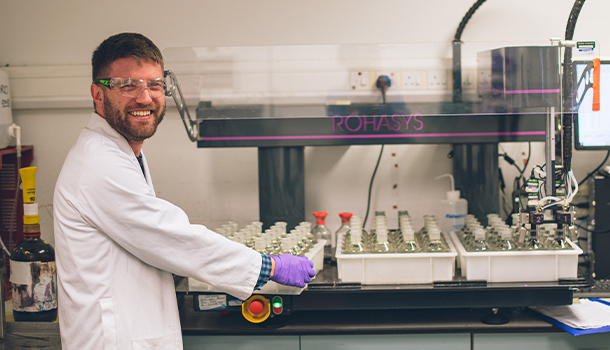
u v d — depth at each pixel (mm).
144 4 2295
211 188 2367
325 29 2285
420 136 1992
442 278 1626
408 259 1616
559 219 1627
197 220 2373
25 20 2320
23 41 2328
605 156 2270
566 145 1686
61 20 2312
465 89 1800
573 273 1611
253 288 1351
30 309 1747
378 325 1621
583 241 2229
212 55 1805
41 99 2295
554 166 1687
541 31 2246
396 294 1587
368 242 1812
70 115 2344
